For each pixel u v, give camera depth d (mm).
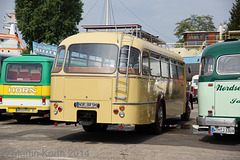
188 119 16000
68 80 8844
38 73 13375
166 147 8180
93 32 9281
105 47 8805
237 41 9312
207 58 9344
